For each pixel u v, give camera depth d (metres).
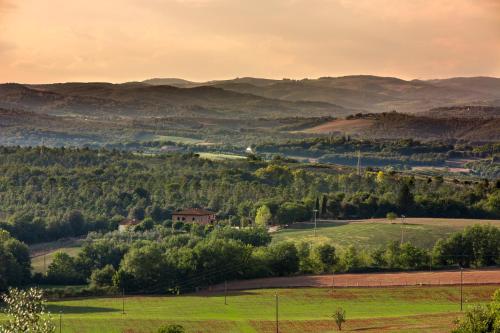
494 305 165.75
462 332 164.75
